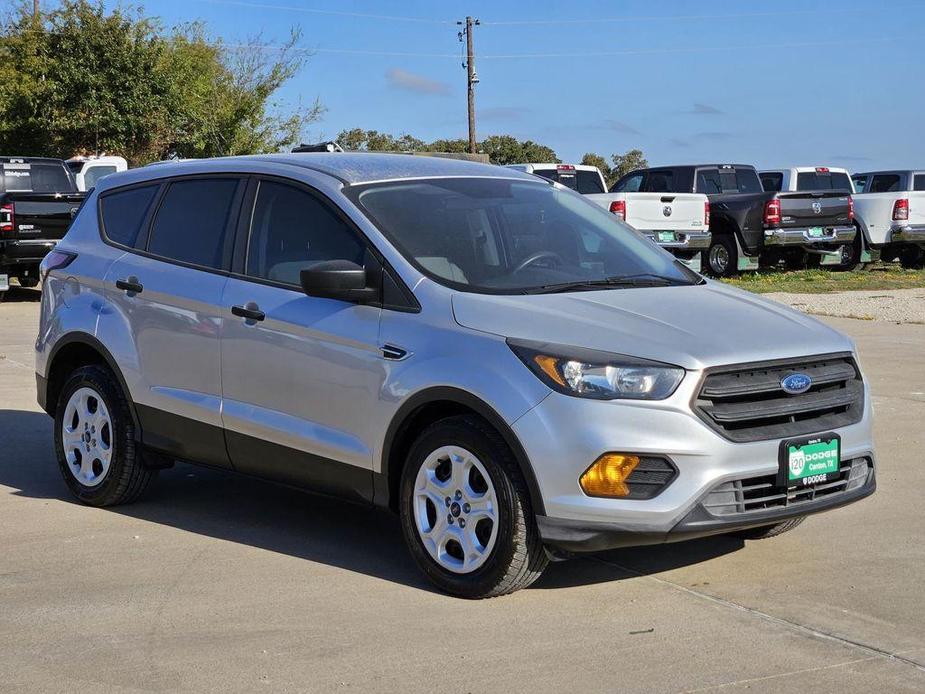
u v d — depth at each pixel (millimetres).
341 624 4457
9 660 4117
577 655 4129
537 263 5336
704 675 3945
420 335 4879
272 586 4934
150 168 6484
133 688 3859
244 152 34219
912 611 4598
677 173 21406
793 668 4008
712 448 4430
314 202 5484
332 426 5195
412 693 3807
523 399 4492
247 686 3867
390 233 5191
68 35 29234
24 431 8219
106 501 6234
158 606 4676
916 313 15469
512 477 4543
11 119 29422
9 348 12320
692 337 4602
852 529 5801
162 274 6004
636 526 4375
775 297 17781
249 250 5688
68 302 6473
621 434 4371
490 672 3977
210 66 34250
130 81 29703
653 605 4676
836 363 4941
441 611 4605
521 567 4605
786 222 20203
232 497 6535
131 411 6102
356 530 5844
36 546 5551
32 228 17203
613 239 5863
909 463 7188
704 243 19359
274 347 5395
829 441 4730
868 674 3953
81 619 4527
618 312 4801
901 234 21688
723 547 5508
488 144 60719
